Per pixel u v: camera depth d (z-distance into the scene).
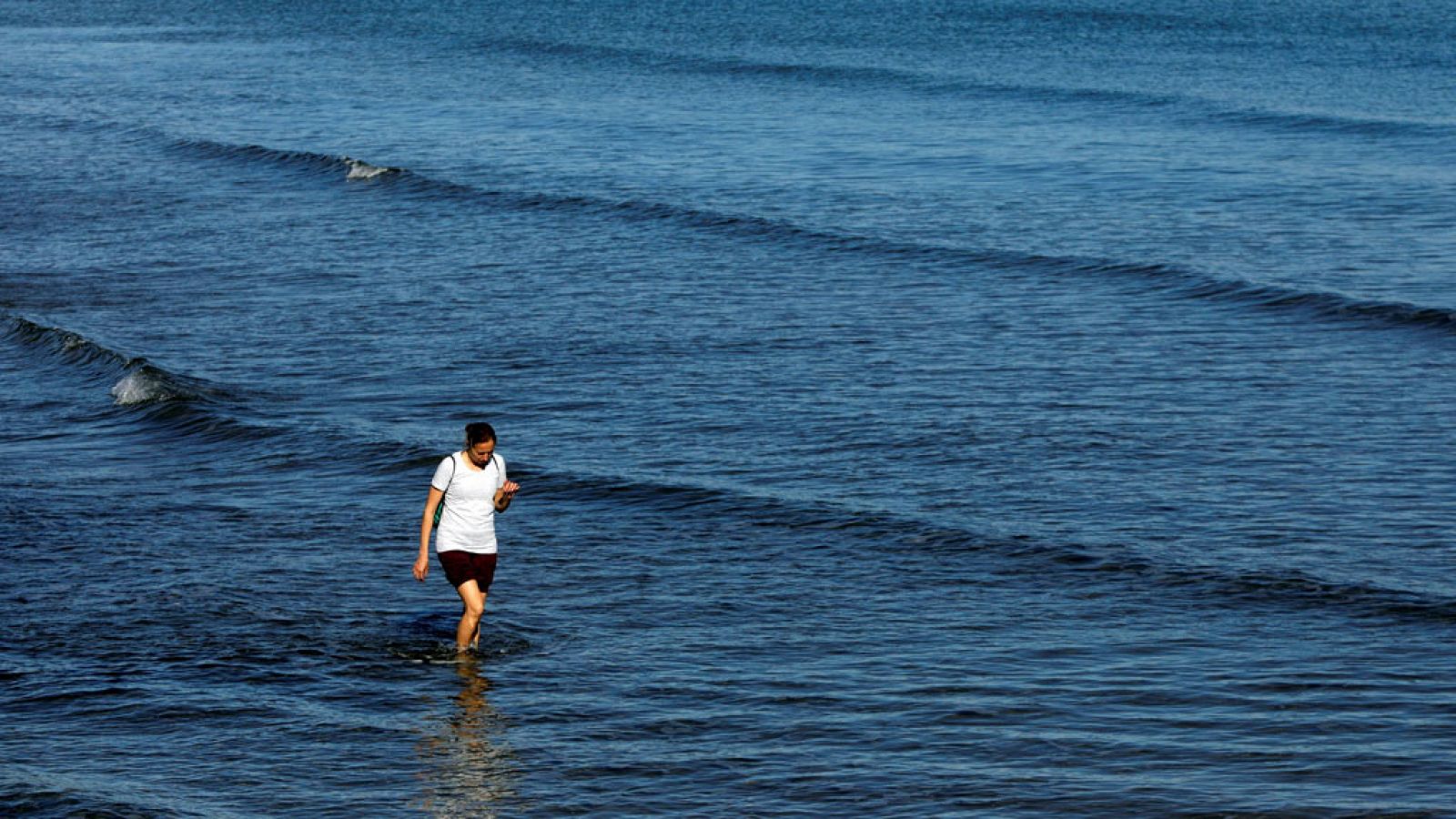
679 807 19.38
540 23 160.50
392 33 151.12
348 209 68.50
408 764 20.53
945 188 71.56
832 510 30.98
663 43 140.50
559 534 29.95
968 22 155.88
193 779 20.09
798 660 23.95
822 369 42.47
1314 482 32.50
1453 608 25.58
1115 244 58.72
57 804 19.27
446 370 42.81
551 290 52.84
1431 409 37.91
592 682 23.12
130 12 178.50
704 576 27.70
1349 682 22.83
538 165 79.56
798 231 61.53
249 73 122.06
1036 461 34.25
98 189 73.69
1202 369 41.91
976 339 45.66
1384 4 166.50
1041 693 22.62
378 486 33.12
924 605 26.22
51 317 49.69
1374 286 50.97
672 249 59.44
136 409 39.09
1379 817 18.86
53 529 30.42
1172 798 19.44
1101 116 94.38
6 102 105.06
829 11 169.12
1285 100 99.69
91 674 23.41
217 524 30.67
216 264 57.72
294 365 43.59
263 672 23.50
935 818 19.06
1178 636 24.73
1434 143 82.19
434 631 25.09
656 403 39.34
